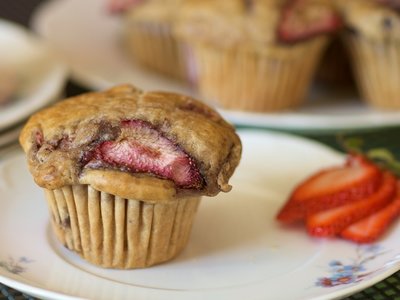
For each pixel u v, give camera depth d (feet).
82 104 0.99
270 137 1.27
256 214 1.10
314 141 1.34
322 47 1.49
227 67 1.46
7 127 1.28
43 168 0.93
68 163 0.93
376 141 1.35
